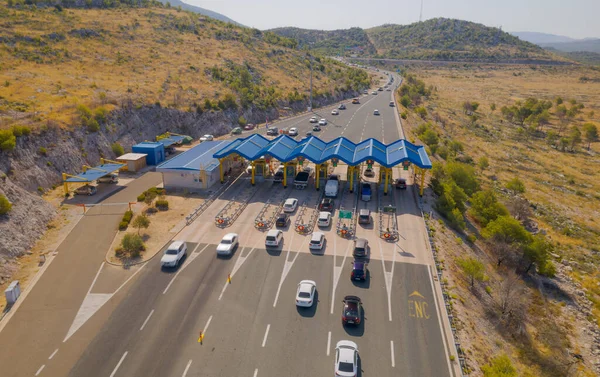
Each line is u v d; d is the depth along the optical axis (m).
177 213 50.19
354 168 57.94
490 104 159.62
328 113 119.81
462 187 63.97
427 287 35.91
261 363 27.44
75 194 55.25
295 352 28.42
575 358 35.91
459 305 34.31
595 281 48.78
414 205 53.47
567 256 54.56
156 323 31.12
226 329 30.53
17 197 45.41
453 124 121.56
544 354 34.25
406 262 39.66
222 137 90.88
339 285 35.97
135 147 70.06
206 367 27.05
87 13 138.50
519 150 102.06
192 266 38.66
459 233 49.81
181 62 119.56
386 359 27.91
